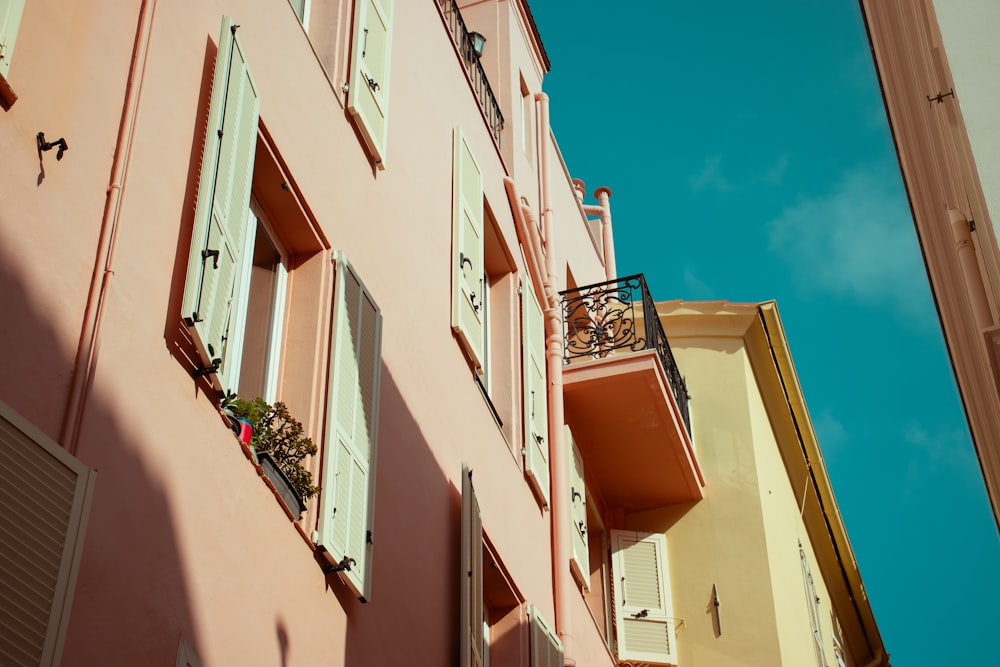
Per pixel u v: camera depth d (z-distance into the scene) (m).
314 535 7.43
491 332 13.14
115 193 6.13
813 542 20.27
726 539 16.25
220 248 6.83
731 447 17.00
